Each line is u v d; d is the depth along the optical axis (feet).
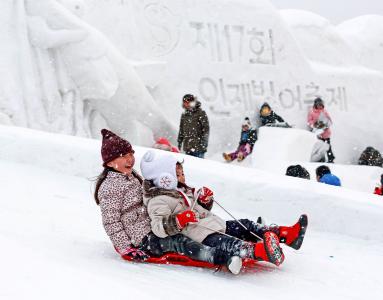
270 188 27.99
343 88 75.05
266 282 15.97
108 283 11.75
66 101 49.44
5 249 13.07
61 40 48.26
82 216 23.36
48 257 13.55
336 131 73.36
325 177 35.17
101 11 57.47
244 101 65.36
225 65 64.59
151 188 16.84
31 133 35.81
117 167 16.97
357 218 25.39
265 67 67.77
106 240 19.60
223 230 17.20
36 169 33.09
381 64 81.92
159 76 58.13
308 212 26.76
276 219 27.63
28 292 10.37
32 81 47.80
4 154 34.37
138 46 59.11
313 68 72.84
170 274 15.52
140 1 60.18
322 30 77.66
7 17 48.32
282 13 80.43
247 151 59.26
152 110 54.34
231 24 65.82
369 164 69.62
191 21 62.95
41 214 22.54
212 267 16.79
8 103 46.42
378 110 77.71
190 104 49.34
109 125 53.57
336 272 18.11
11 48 47.80
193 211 16.55
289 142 56.85
